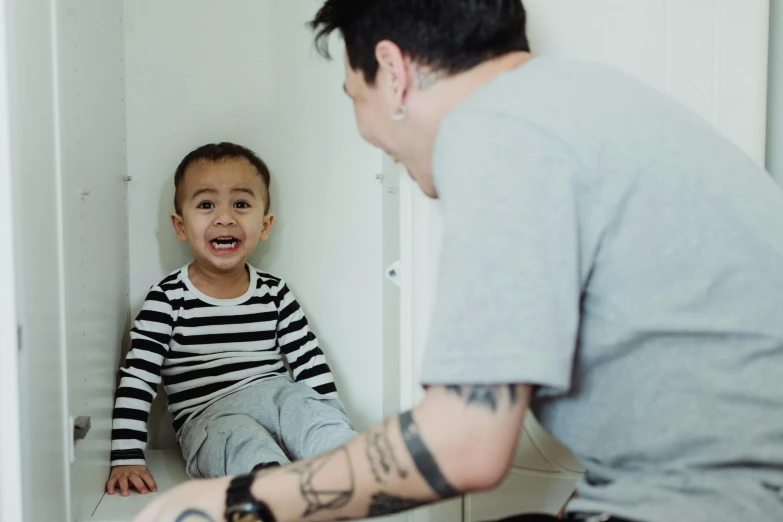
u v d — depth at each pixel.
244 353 1.42
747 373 0.56
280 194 1.51
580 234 0.55
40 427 0.88
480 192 0.53
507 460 0.52
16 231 0.80
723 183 0.58
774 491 0.54
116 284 1.35
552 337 0.51
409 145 0.69
